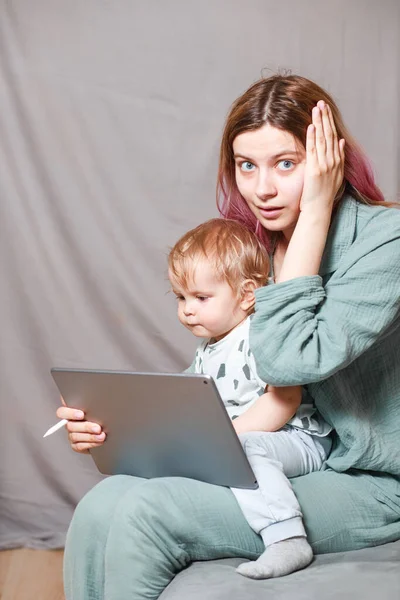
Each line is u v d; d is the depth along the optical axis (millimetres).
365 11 3389
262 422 1667
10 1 3309
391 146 3420
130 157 3357
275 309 1580
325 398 1665
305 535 1522
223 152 1844
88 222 3357
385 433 1689
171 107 3350
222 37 3344
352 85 3395
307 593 1395
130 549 1467
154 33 3340
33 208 3348
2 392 3361
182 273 1766
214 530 1522
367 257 1635
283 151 1657
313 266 1616
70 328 3361
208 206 3361
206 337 1854
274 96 1674
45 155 3342
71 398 1643
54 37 3330
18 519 3293
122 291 3365
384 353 1683
